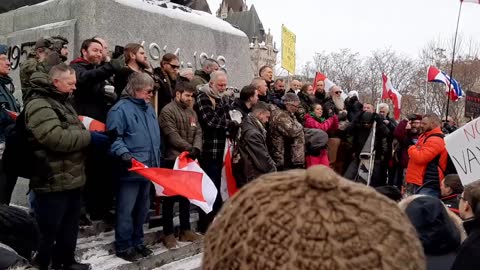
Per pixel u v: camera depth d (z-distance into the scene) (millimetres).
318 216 784
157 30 6504
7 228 2281
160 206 5578
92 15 5758
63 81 3594
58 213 3576
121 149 4098
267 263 771
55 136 3426
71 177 3605
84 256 4184
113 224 4852
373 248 769
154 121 4480
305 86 7492
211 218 5320
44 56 4527
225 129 5203
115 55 5066
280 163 5602
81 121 4086
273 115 5668
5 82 4520
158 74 5402
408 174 6125
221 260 831
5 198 3959
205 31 7305
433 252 2344
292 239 771
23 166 3547
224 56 7660
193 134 4926
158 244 4875
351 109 8891
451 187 4469
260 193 845
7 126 4285
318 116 7340
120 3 6031
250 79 8211
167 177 4180
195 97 5316
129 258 4250
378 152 7895
